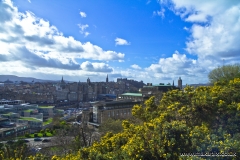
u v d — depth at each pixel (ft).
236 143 52.13
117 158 63.31
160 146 58.49
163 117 74.33
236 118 68.90
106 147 75.97
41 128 369.50
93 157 64.75
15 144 201.16
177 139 57.52
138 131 67.21
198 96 81.10
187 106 79.56
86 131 234.79
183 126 59.67
